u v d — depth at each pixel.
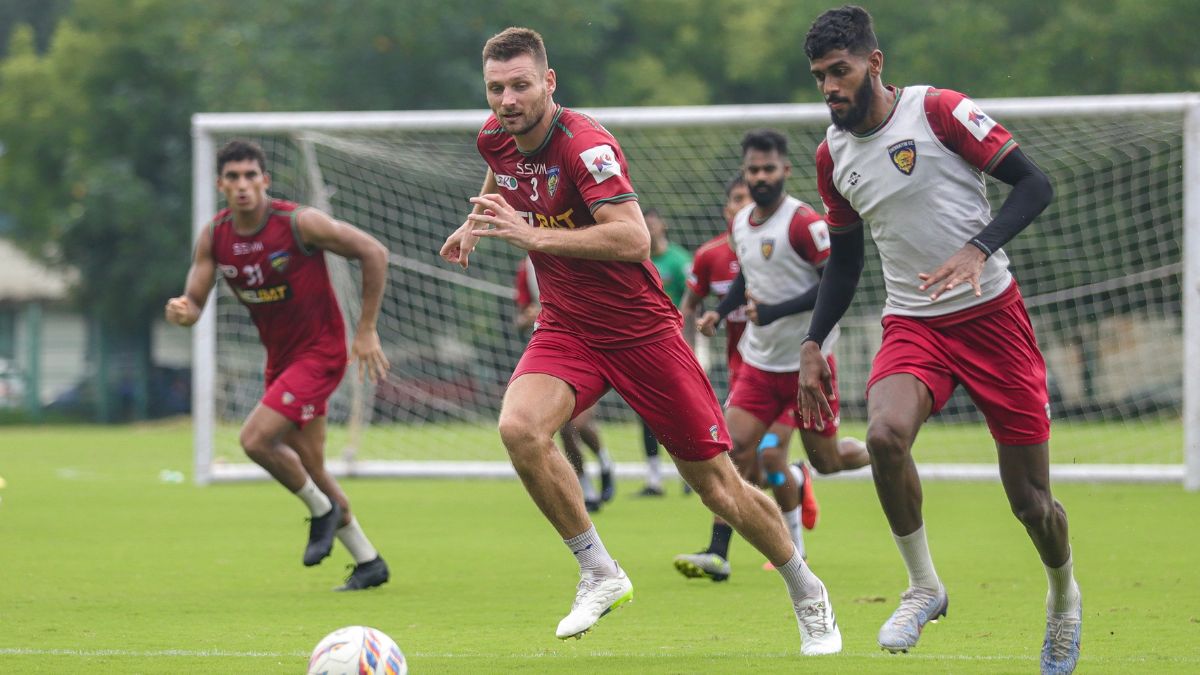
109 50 111.75
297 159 57.56
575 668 17.73
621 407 63.78
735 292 30.16
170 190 114.69
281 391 26.23
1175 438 62.47
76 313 125.38
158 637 20.80
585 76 106.06
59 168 115.94
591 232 17.14
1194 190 46.78
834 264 18.72
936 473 51.75
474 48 105.06
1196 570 28.30
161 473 59.28
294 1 106.62
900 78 95.81
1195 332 47.16
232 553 32.34
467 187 63.56
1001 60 94.88
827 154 18.27
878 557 31.11
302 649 19.66
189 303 27.78
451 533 36.84
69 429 106.38
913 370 17.31
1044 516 16.91
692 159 61.38
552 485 17.50
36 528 37.81
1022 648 19.50
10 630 21.50
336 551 32.91
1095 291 58.44
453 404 67.69
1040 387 17.36
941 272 16.28
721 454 18.27
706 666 17.73
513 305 65.62
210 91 102.12
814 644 18.67
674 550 32.84
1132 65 90.75
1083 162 58.22
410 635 21.09
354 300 59.47
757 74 103.81
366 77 105.12
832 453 28.92
